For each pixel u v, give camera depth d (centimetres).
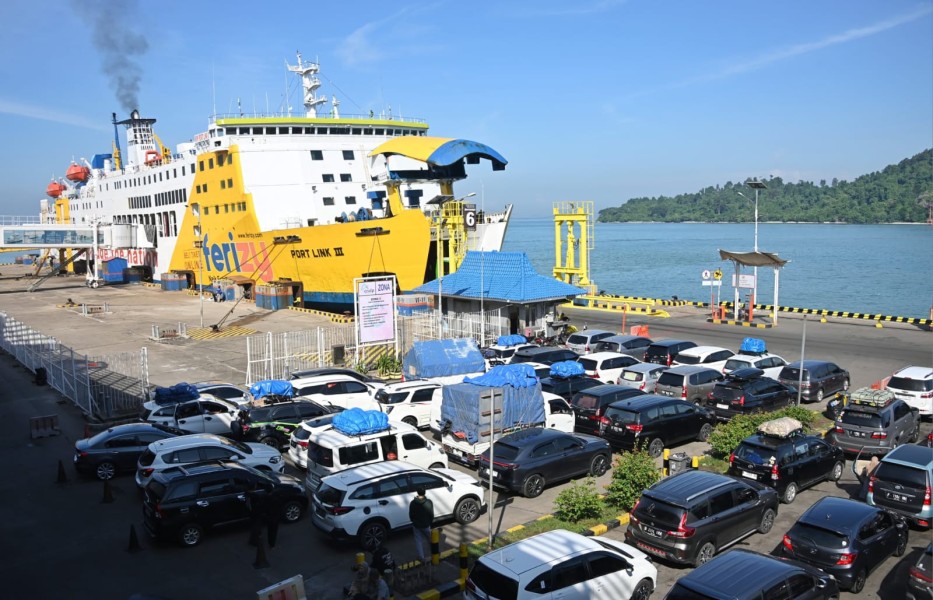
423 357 2625
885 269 11275
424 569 1253
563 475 1764
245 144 4900
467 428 1894
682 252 16350
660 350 3064
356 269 4362
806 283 9481
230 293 5325
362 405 2319
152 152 7306
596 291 6234
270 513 1422
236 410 2250
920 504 1449
